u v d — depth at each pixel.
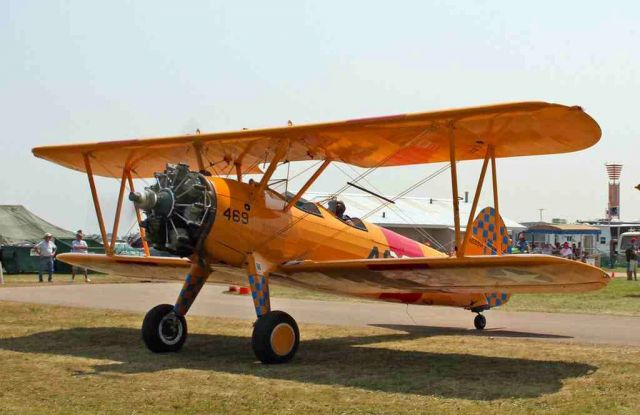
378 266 8.62
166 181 8.88
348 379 7.41
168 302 16.47
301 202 10.22
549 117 8.08
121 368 8.03
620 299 17.69
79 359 8.62
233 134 9.56
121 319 12.75
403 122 8.50
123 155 11.05
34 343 9.92
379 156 10.41
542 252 43.00
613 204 70.94
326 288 10.57
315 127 8.98
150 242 8.88
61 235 32.84
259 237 9.27
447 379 7.39
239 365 8.32
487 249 12.52
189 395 6.59
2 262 28.56
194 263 9.31
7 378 7.36
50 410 5.97
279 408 6.11
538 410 6.03
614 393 6.68
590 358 8.70
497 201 9.74
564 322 12.98
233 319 13.11
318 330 11.66
